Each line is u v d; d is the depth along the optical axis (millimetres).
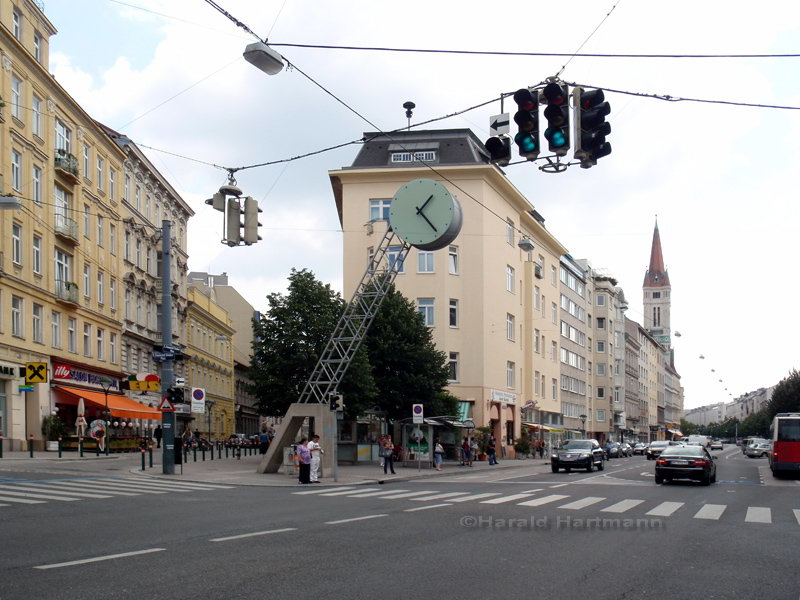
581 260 95750
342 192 53500
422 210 24422
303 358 36688
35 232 38938
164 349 28641
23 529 12945
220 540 11836
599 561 10586
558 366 74438
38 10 39719
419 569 9664
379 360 42156
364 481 28047
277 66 13906
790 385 90438
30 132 38219
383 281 30359
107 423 38781
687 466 29172
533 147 11984
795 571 10250
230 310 95875
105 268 48344
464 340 51844
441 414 43719
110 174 49625
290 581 8727
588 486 27531
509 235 58969
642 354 134375
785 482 32094
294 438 30984
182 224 66750
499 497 21625
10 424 36281
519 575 9414
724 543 12852
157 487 22797
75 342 43375
